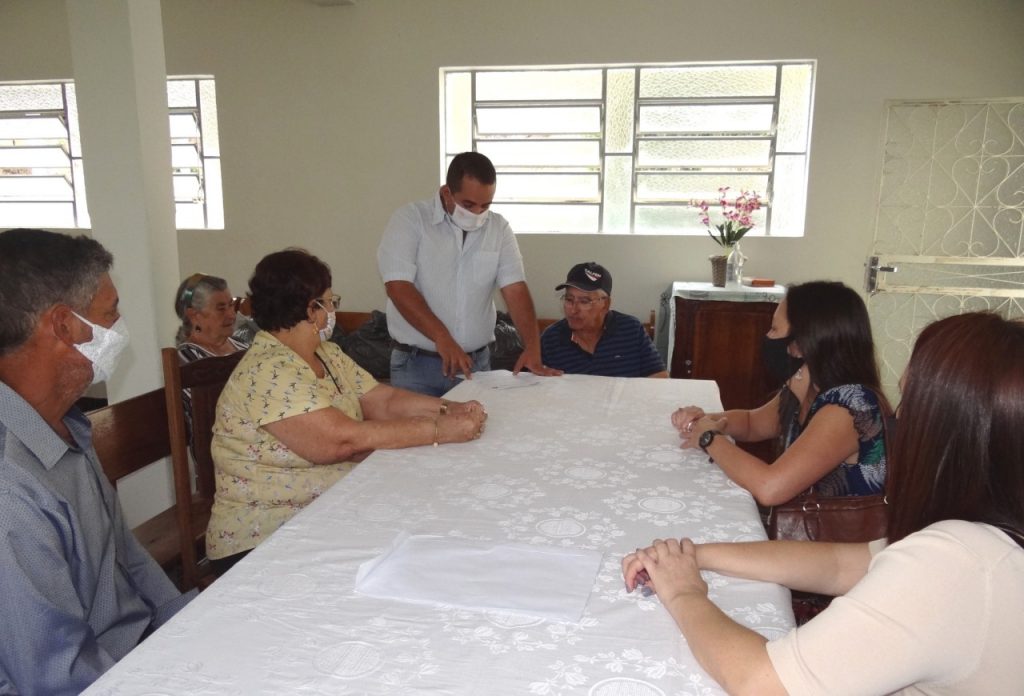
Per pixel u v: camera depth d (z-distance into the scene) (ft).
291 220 16.12
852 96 13.74
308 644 2.73
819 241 14.30
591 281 8.66
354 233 15.96
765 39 13.82
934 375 2.42
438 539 3.64
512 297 8.66
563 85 14.99
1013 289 13.66
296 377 5.17
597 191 15.26
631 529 3.81
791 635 2.35
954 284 14.03
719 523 3.90
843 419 4.62
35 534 3.18
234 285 16.55
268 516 5.37
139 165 9.48
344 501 4.17
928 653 2.12
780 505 4.51
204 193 16.63
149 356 9.89
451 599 3.05
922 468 2.44
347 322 16.07
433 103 15.15
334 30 15.25
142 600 4.29
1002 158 13.44
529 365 7.91
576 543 3.63
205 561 6.37
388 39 15.10
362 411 6.34
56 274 3.43
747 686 2.31
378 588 3.14
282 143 15.84
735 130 14.57
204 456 7.00
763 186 14.65
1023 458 2.28
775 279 14.57
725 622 2.64
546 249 15.30
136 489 9.59
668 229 15.14
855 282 14.33
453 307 8.48
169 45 15.84
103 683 2.50
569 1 14.32
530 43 14.58
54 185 17.13
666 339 14.05
